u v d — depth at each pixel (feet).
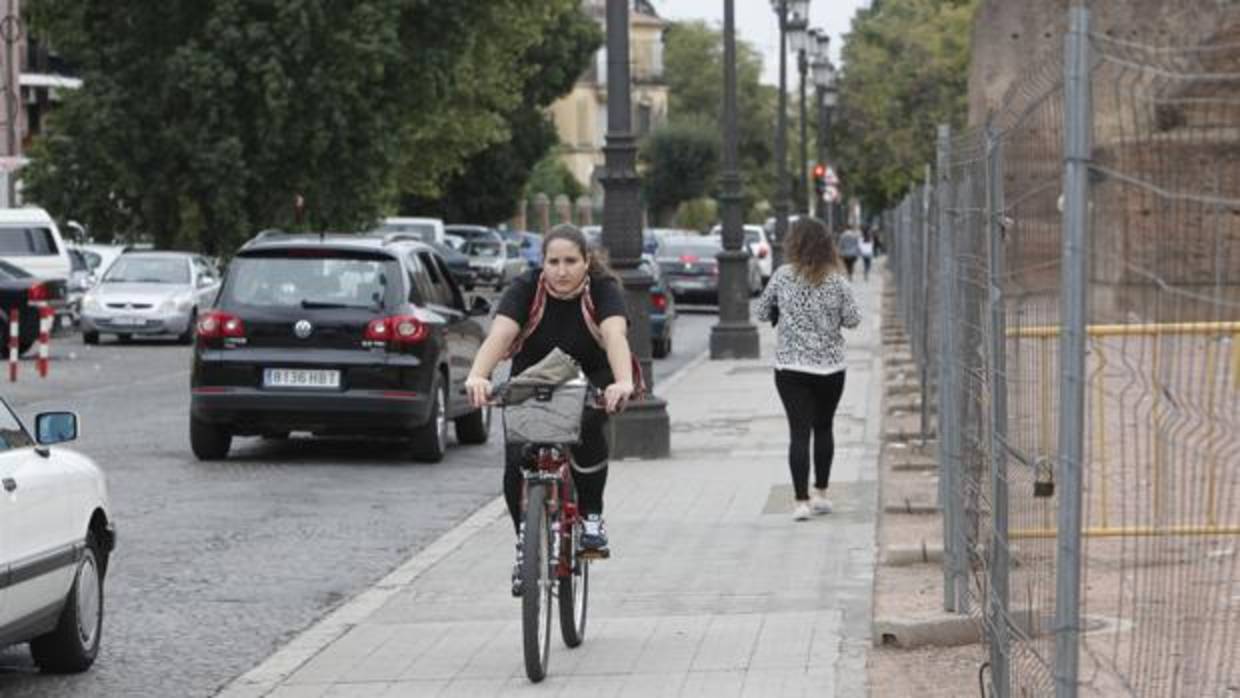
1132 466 37.86
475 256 510.99
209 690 70.85
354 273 145.48
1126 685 39.34
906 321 232.32
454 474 140.15
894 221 329.93
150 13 381.19
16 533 63.26
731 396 200.34
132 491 129.80
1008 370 52.16
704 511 113.09
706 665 70.54
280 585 94.22
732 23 262.06
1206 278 31.14
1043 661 45.06
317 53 382.22
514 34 464.24
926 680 65.92
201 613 86.94
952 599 73.67
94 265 369.91
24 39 485.15
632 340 142.72
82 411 188.65
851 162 606.14
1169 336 33.40
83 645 72.38
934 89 572.51
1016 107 50.21
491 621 81.92
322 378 143.13
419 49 400.26
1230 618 34.81
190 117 382.63
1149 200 33.83
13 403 196.54
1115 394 38.91
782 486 124.36
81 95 383.04
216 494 128.36
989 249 55.72
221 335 144.15
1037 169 45.29
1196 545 33.91
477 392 68.69
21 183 397.39
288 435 154.81
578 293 70.54
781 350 107.96
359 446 159.02
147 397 205.36
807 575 90.02
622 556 97.09
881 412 171.01
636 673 69.62
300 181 390.42
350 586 93.86
